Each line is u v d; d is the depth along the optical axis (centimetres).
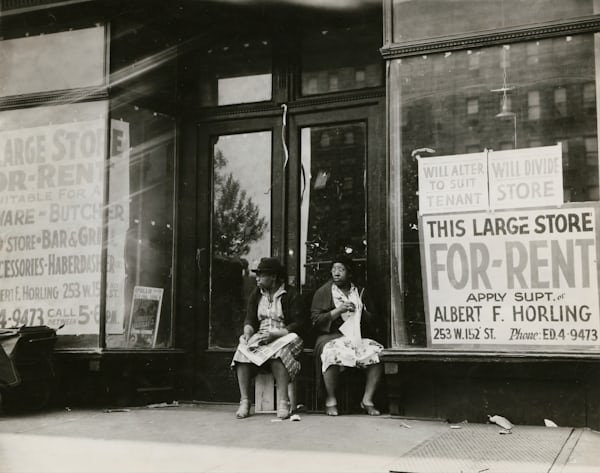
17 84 766
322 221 745
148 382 758
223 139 795
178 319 790
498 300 611
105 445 530
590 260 589
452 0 648
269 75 782
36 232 749
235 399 763
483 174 625
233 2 750
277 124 772
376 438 548
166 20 787
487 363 601
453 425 602
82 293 729
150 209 775
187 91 809
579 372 586
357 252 727
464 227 627
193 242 791
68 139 746
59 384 727
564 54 611
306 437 554
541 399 599
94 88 738
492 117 628
